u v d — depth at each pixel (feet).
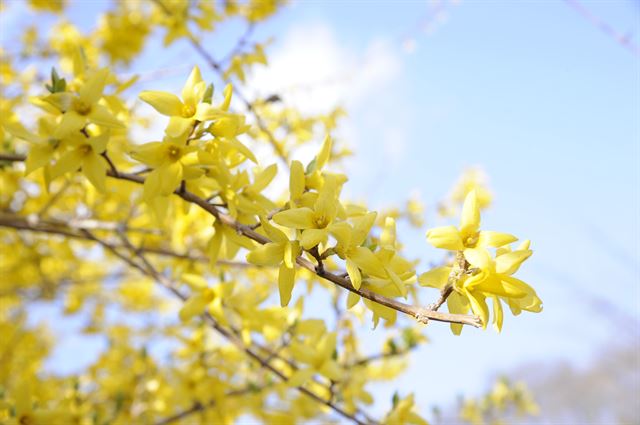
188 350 11.03
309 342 9.19
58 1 19.76
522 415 21.45
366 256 4.90
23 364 16.70
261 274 12.87
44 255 16.24
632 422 33.99
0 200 12.46
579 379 37.06
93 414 11.23
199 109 5.75
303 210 5.10
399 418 8.72
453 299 5.03
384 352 11.34
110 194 11.39
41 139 6.37
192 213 10.75
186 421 12.67
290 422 12.56
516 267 4.53
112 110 7.30
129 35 20.74
